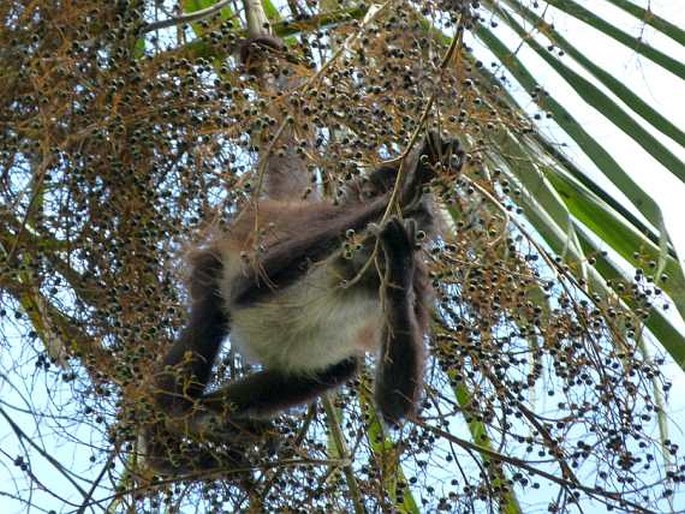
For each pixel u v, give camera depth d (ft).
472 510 31.55
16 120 31.73
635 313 31.37
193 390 37.83
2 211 31.32
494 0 33.14
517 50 32.76
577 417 31.07
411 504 33.17
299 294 39.27
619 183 32.81
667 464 30.40
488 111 32.14
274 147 31.27
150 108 31.71
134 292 31.94
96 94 31.76
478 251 31.96
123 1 33.27
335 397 36.65
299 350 40.81
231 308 39.45
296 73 33.24
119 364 31.12
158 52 33.27
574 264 31.81
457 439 31.89
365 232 35.40
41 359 31.50
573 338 31.14
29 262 31.83
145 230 31.91
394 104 31.65
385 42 31.81
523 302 31.40
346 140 31.78
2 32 31.83
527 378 31.63
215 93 32.45
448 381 34.60
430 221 35.94
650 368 31.09
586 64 33.58
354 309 39.91
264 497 32.48
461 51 30.89
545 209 32.53
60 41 32.19
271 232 37.65
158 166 32.32
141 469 32.40
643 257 32.83
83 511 29.99
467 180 31.86
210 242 38.93
